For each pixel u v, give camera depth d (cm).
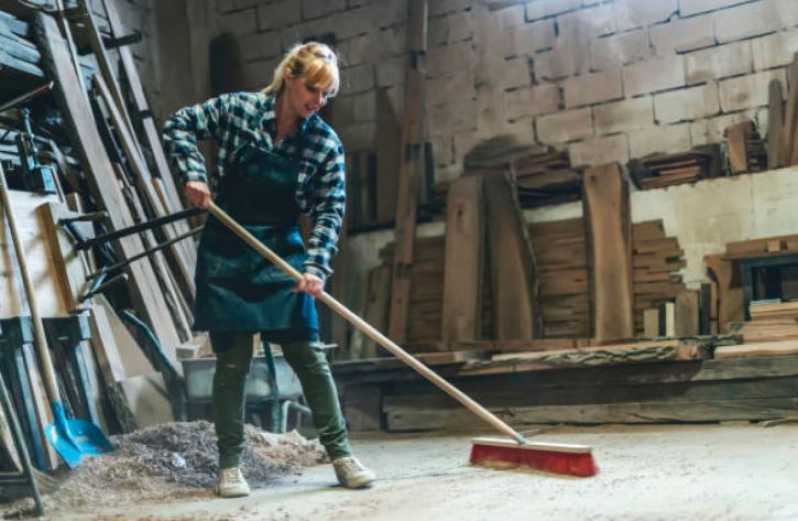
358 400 588
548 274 692
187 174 312
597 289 660
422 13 759
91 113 571
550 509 253
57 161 570
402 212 738
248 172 323
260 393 466
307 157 329
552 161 707
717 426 469
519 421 536
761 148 637
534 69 723
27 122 459
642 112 681
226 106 325
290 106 321
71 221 417
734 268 623
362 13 790
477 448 359
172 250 595
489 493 287
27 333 354
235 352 327
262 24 827
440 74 757
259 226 327
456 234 711
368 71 785
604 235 666
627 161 683
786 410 463
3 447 325
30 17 562
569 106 708
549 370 527
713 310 623
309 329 332
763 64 641
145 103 684
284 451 413
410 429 566
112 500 323
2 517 301
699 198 645
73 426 362
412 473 356
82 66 596
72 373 405
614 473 314
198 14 825
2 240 378
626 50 690
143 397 463
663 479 294
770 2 641
